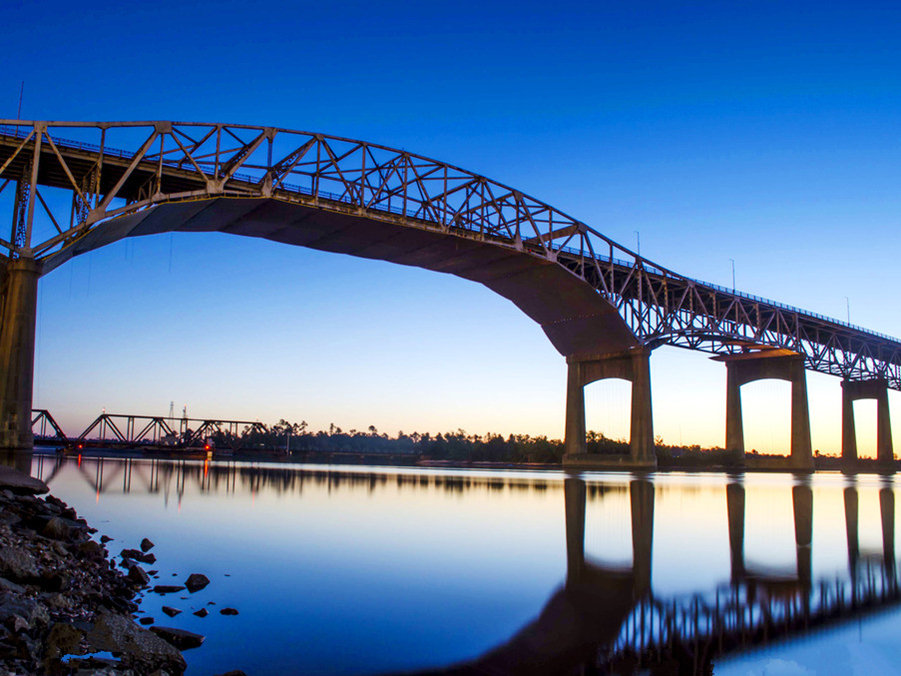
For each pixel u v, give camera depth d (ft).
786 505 121.19
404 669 30.86
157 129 203.21
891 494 164.04
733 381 453.17
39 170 201.67
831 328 456.86
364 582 47.78
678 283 378.12
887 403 502.79
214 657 31.17
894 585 48.78
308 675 29.55
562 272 320.50
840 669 31.83
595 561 57.31
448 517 90.22
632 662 32.50
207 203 220.64
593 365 380.58
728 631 37.40
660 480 230.89
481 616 39.42
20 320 156.97
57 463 241.14
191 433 466.29
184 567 51.16
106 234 195.62
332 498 119.44
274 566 52.85
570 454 381.60
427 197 277.03
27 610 28.91
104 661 26.53
